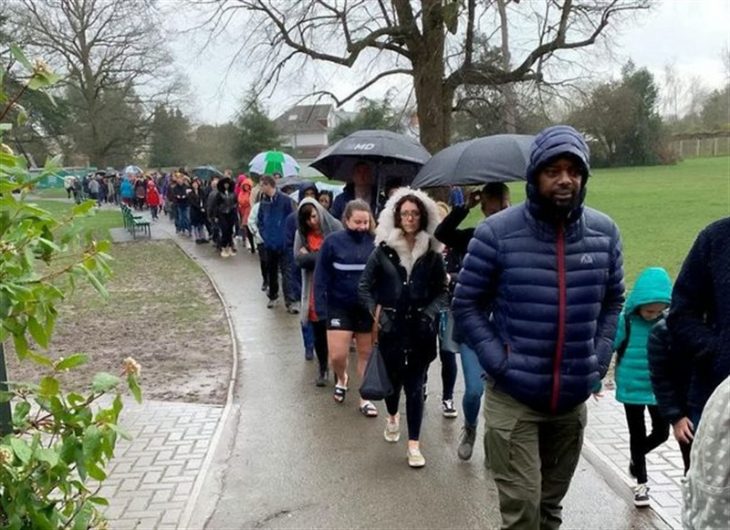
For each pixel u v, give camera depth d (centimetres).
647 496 415
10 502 181
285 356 793
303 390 664
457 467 480
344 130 4138
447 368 576
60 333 941
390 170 962
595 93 2119
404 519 409
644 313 399
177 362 781
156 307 1125
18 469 183
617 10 1700
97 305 1147
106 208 4234
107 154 5116
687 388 321
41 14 3762
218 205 1689
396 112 1847
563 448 332
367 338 596
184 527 402
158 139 5403
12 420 205
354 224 575
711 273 279
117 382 205
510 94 1808
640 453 414
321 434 548
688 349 288
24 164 187
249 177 1939
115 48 4441
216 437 541
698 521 194
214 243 1966
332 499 436
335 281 587
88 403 199
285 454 510
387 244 472
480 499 432
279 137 5500
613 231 324
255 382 696
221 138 5825
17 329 187
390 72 1806
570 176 293
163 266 1616
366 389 466
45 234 191
